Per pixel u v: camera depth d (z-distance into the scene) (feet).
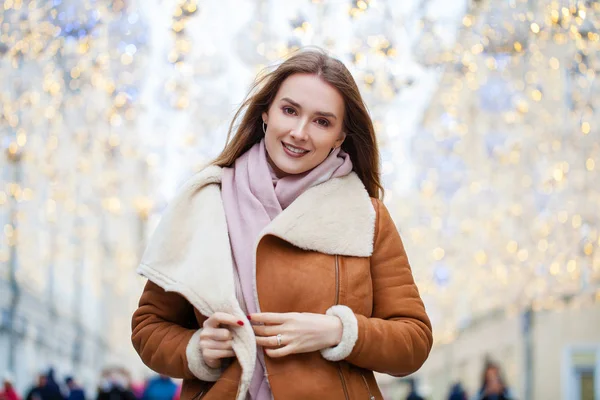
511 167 47.83
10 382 42.39
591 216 42.98
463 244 56.29
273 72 7.83
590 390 64.34
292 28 22.98
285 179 7.70
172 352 7.38
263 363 7.38
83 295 92.48
